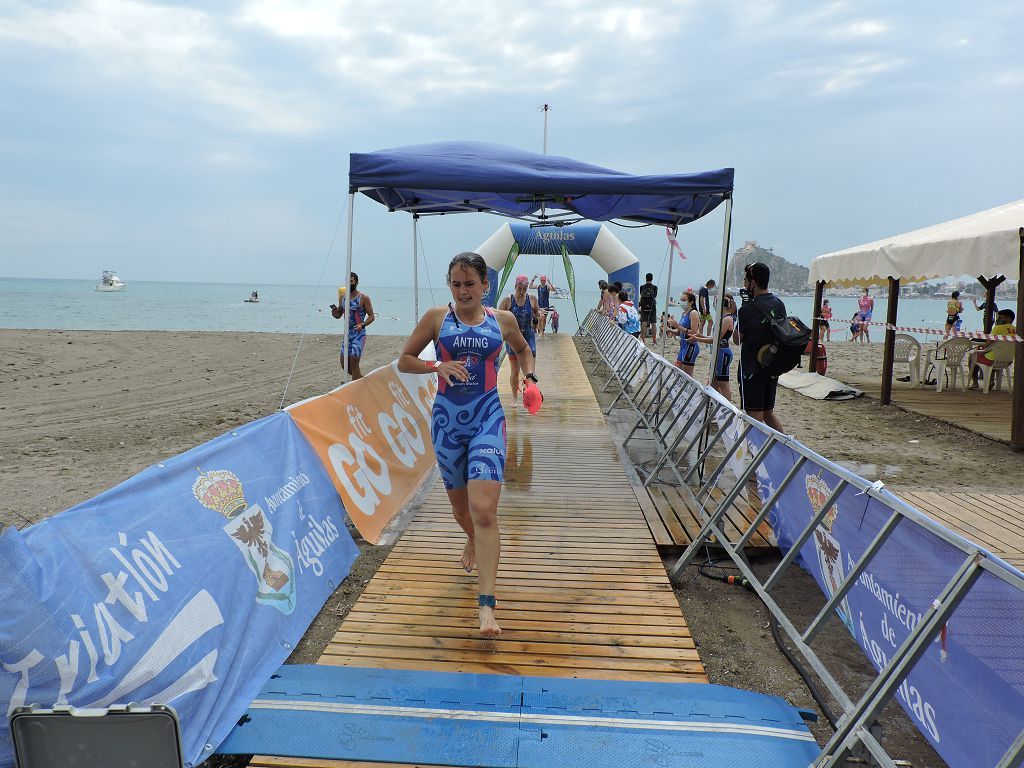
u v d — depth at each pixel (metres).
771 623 3.46
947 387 11.68
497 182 5.52
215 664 2.51
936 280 10.19
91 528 2.35
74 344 17.45
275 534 3.34
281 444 3.82
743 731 2.38
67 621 2.08
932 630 2.03
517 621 3.26
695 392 5.61
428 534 4.42
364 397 5.22
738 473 4.24
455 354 3.17
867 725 2.12
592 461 6.31
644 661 2.92
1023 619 1.72
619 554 4.12
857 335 22.75
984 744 1.85
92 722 1.89
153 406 9.69
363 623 3.22
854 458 7.15
